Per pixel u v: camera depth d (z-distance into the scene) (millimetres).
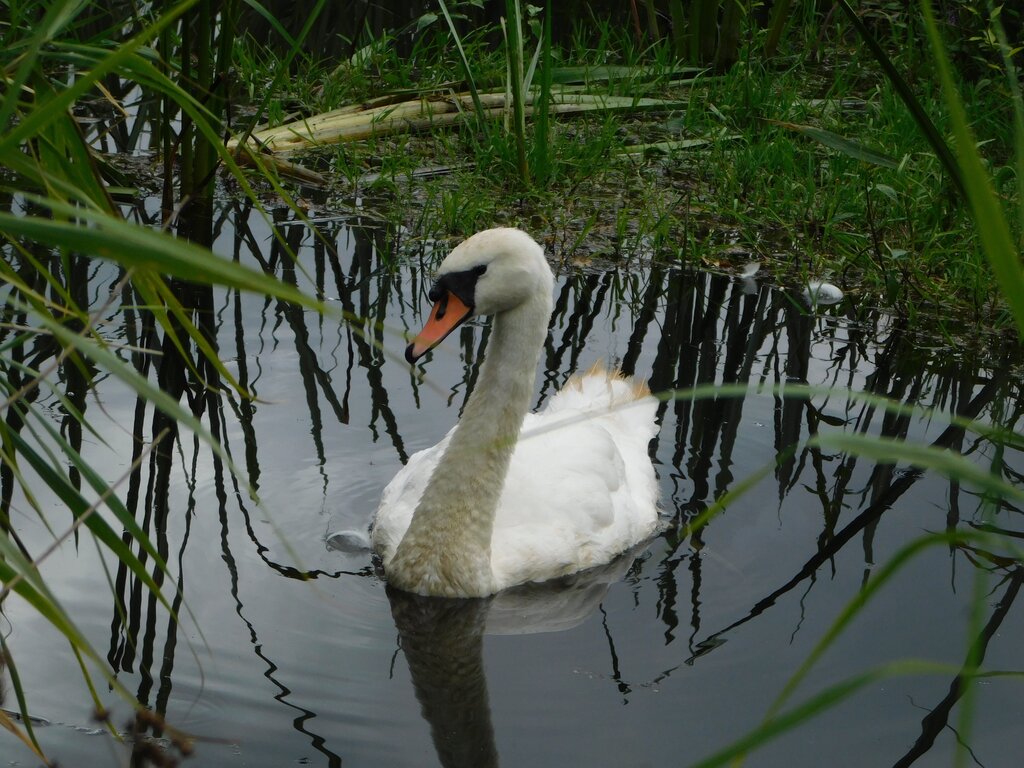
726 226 3564
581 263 3381
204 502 2518
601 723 2156
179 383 2820
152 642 2232
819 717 2172
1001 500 2627
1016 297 1299
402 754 2098
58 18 1679
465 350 3029
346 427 2740
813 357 3062
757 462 2740
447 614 2395
